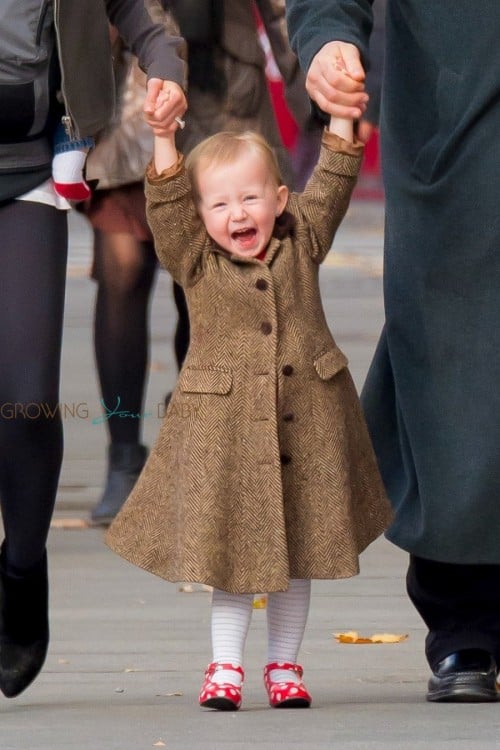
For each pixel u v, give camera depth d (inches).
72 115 648.4
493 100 634.2
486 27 635.5
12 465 641.6
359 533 645.3
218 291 639.1
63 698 689.6
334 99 639.8
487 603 669.3
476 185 638.5
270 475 628.4
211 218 643.5
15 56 639.8
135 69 1008.2
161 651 781.9
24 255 643.5
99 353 1073.5
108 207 1049.5
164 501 640.4
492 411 643.5
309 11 654.5
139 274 1058.7
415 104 655.8
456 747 582.9
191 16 943.0
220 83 956.0
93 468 1259.2
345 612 863.1
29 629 667.4
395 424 684.1
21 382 634.2
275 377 633.6
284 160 976.9
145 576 956.6
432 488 649.6
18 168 645.9
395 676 730.2
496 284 643.5
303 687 657.6
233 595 647.8
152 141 1016.9
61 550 1019.9
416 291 655.1
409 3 650.8
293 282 644.1
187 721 630.5
